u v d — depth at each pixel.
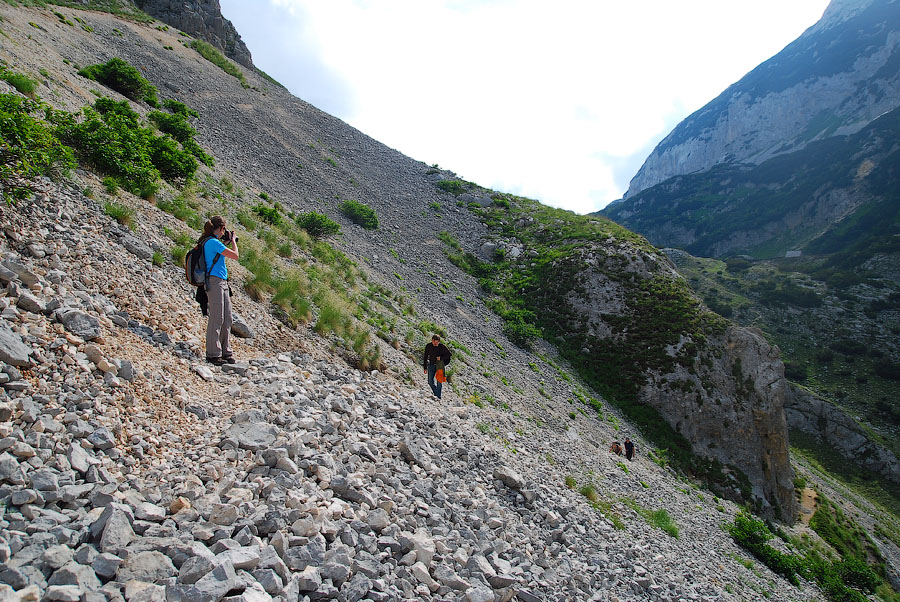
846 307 88.56
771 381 30.97
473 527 6.29
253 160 35.53
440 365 12.89
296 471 5.07
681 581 9.34
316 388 7.97
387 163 55.06
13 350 4.33
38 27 30.77
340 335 11.99
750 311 93.50
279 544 3.97
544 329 35.00
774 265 111.38
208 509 4.08
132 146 11.57
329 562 4.08
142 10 56.59
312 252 20.73
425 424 9.04
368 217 36.72
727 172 186.12
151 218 10.40
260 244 15.54
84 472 3.85
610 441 24.20
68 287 6.12
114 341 5.77
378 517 5.02
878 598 22.25
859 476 56.84
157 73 41.28
